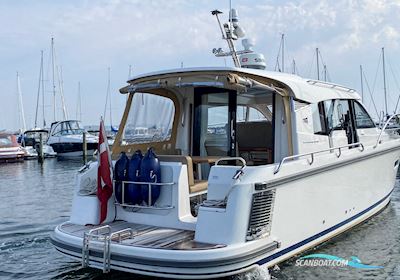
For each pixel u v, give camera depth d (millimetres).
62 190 14852
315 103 6383
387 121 8609
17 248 6992
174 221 5246
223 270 4410
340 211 6684
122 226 5371
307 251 5934
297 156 5473
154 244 4613
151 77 5969
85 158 29688
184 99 7035
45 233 8070
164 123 6898
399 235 7070
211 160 6102
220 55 7840
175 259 4348
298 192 5520
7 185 16734
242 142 7773
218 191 4789
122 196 5508
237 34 7750
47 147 32438
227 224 4598
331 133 6824
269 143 7586
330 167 6172
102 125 5516
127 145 6426
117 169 5574
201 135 6848
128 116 6453
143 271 4488
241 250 4551
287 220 5340
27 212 10570
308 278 5352
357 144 6988
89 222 5488
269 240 4984
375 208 8133
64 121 33094
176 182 5262
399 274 5523
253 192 4742
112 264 4641
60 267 6012
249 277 4738
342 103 7379
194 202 5633
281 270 5352
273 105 6215
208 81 5660
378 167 7930
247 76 5629
